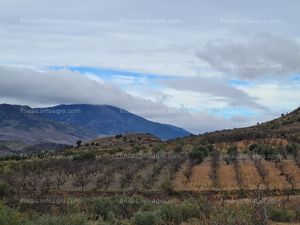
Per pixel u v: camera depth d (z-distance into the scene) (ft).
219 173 261.03
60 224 72.64
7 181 236.02
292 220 97.04
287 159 310.45
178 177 256.52
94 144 609.83
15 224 63.16
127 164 310.65
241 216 52.13
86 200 129.90
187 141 506.48
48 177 251.80
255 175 244.22
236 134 497.46
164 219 89.10
